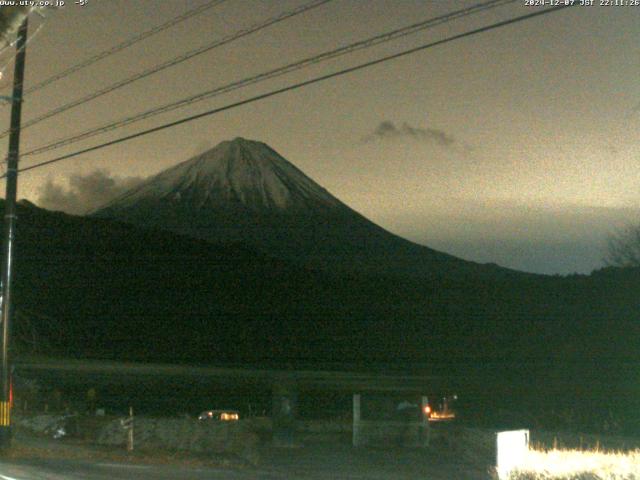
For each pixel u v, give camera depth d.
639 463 17.77
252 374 52.72
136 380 54.03
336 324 87.50
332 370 61.44
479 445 23.88
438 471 20.50
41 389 47.44
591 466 17.81
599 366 50.81
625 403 37.78
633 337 56.81
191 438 26.38
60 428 29.91
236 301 102.31
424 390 45.38
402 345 73.81
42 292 92.25
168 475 18.41
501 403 40.75
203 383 52.84
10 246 23.23
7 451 22.91
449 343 70.81
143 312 90.94
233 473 19.16
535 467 18.28
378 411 27.59
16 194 23.34
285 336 82.62
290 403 28.16
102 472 18.80
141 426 27.94
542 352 59.28
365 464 21.92
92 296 94.69
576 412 35.88
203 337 80.94
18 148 23.03
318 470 20.66
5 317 23.23
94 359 65.12
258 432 30.28
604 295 60.56
